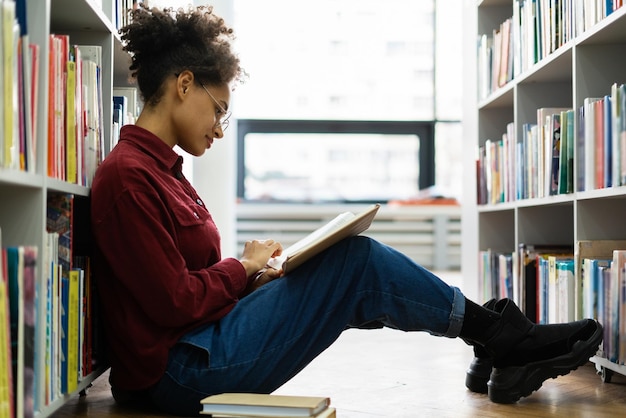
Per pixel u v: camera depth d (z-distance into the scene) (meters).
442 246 7.67
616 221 2.28
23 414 1.24
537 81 2.92
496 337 1.77
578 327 1.81
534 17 2.72
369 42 7.68
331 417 1.43
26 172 1.26
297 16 7.59
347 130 7.68
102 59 1.97
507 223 3.51
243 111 7.57
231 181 4.09
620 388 2.06
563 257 2.50
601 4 2.06
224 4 3.85
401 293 1.62
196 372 1.55
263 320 1.58
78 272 1.59
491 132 3.54
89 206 1.77
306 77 7.63
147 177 1.56
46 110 1.36
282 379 1.61
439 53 7.67
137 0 2.35
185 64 1.66
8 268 1.20
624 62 2.26
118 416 1.68
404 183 7.80
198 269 1.64
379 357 2.70
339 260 1.62
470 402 1.88
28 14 1.35
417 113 7.70
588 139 2.14
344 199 7.80
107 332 1.62
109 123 1.96
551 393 1.99
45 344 1.38
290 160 7.73
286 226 7.57
